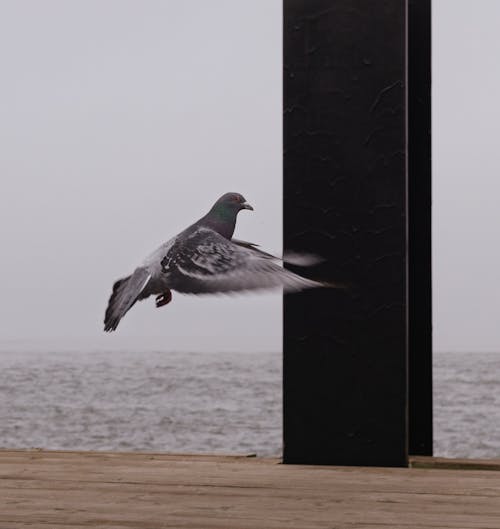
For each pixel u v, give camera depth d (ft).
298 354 9.94
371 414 9.82
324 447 9.89
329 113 9.94
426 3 10.35
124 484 8.93
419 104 10.36
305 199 9.97
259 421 50.49
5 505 8.04
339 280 9.86
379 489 8.64
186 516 7.62
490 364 53.83
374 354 9.80
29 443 50.44
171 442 50.98
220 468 9.78
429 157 10.33
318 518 7.53
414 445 10.31
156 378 51.11
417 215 10.35
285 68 10.05
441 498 8.25
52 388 51.37
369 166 9.86
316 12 9.98
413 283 10.34
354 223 9.87
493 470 9.62
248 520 7.47
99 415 50.96
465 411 50.93
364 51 9.89
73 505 8.04
